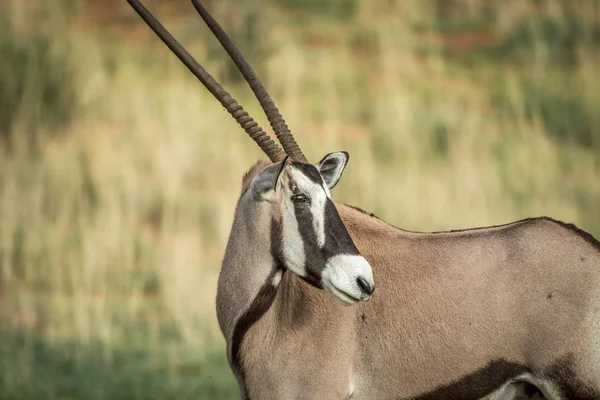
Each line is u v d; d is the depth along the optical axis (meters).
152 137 49.66
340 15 68.00
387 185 46.75
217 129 50.88
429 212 45.06
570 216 45.09
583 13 66.81
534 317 19.09
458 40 66.19
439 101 56.19
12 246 41.22
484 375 19.34
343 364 19.39
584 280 19.08
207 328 35.22
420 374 19.47
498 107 56.88
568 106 56.88
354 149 49.91
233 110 19.64
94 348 33.56
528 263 19.28
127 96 53.03
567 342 18.98
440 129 52.50
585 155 52.12
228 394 30.77
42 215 44.09
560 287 19.11
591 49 62.44
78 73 53.72
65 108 52.41
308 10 68.69
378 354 19.50
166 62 57.94
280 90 56.22
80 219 43.25
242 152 48.84
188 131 50.22
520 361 19.23
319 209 18.33
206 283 38.59
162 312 36.75
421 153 50.59
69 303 37.28
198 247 42.50
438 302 19.45
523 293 19.19
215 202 45.66
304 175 18.45
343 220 20.14
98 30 62.03
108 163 47.62
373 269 19.80
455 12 69.88
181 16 65.19
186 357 33.12
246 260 19.30
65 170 46.59
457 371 19.38
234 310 19.55
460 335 19.31
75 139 50.28
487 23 68.50
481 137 51.88
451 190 46.66
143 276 39.53
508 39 65.19
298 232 18.41
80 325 35.00
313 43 63.94
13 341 34.00
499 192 46.84
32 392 30.38
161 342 34.38
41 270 39.91
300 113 54.28
